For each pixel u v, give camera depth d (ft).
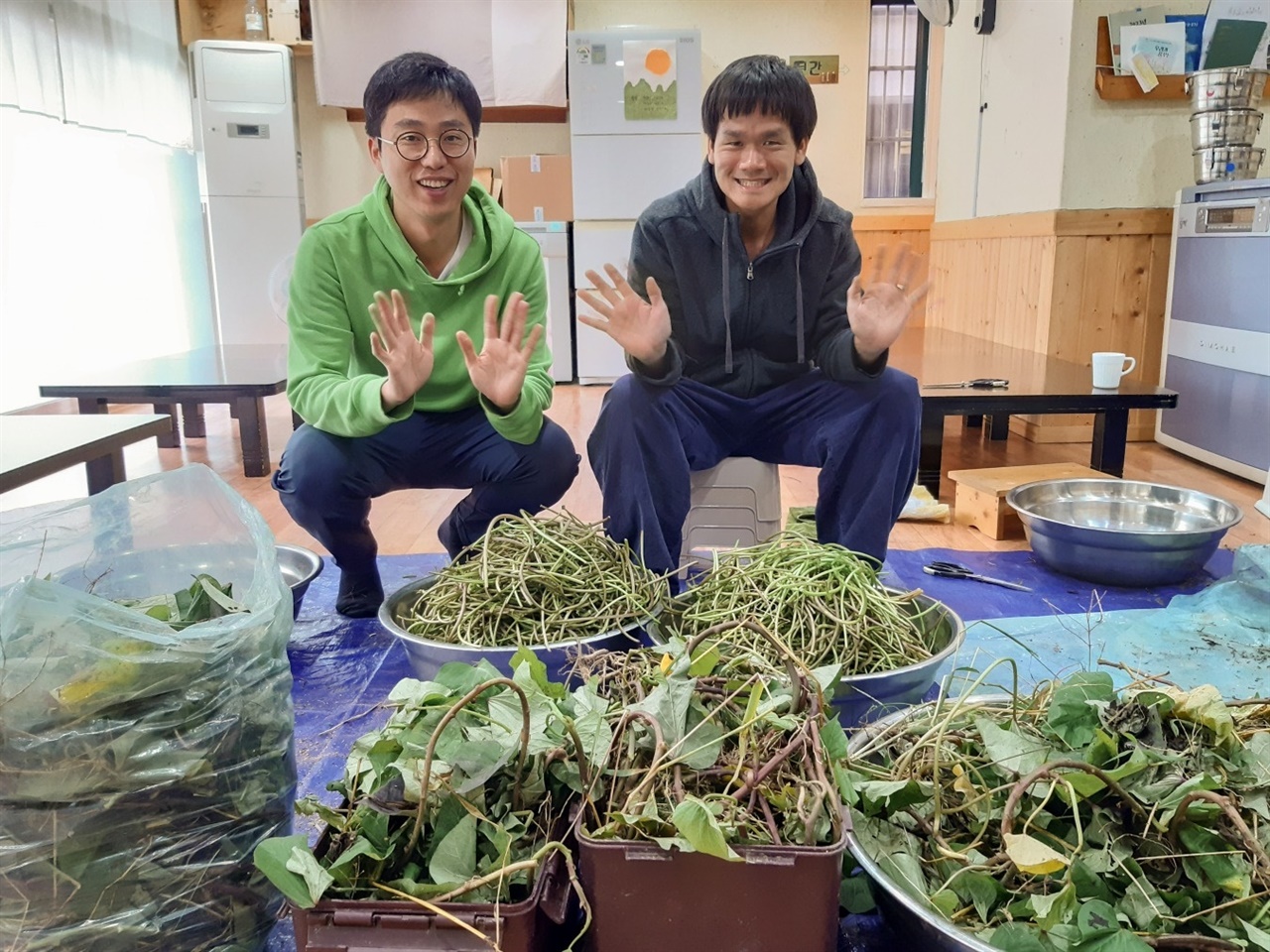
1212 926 2.73
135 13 16.75
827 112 19.26
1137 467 11.03
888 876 2.95
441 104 5.50
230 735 3.05
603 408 5.94
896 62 19.34
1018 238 13.09
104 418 6.69
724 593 4.94
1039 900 2.70
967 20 15.31
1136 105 11.73
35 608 2.73
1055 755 3.24
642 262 6.15
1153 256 12.05
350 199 19.53
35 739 2.67
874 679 4.21
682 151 16.75
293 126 17.70
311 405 5.73
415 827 2.90
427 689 3.32
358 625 6.28
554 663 4.63
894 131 19.61
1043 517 7.10
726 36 18.95
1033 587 6.75
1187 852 2.90
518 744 3.03
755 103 5.49
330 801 4.17
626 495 5.81
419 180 5.62
